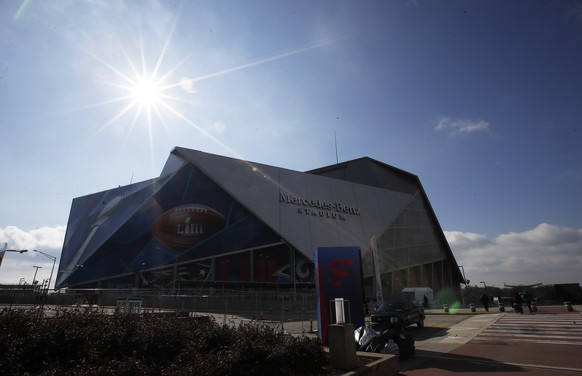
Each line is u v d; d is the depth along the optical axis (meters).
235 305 35.22
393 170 81.06
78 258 70.94
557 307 32.53
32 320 7.04
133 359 5.73
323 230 60.03
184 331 8.05
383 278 64.88
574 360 10.10
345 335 7.67
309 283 54.16
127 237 63.38
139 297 34.78
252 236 55.75
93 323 7.72
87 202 84.12
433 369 9.82
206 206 59.03
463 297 62.50
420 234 77.25
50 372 4.96
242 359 6.23
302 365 7.11
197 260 56.47
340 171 82.94
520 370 9.20
